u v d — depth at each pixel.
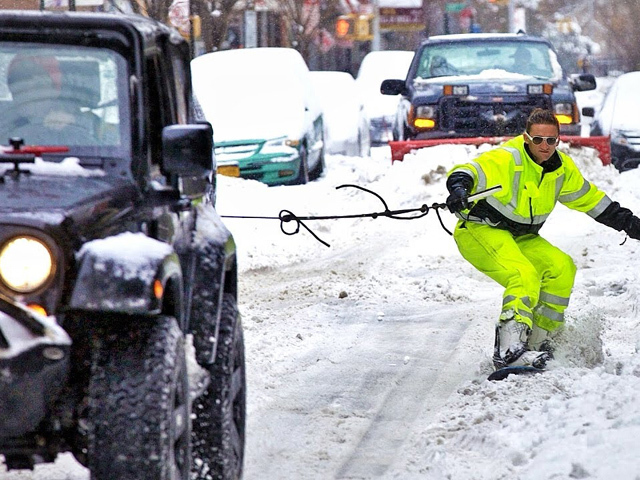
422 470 13.24
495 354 17.22
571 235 31.06
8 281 9.31
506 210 17.50
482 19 109.69
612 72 114.62
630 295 23.28
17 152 10.59
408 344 20.27
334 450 14.30
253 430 15.07
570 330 17.77
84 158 11.07
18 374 9.07
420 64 40.84
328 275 27.30
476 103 38.16
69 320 9.94
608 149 36.91
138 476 9.48
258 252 29.97
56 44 11.41
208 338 11.88
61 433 9.88
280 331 21.20
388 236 32.22
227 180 36.84
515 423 14.21
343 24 85.44
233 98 41.03
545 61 40.19
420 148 37.31
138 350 9.73
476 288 25.53
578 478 11.95
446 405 16.06
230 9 54.34
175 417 9.90
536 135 17.19
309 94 43.41
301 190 36.84
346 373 18.25
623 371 16.47
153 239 10.60
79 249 9.65
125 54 11.38
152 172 11.51
